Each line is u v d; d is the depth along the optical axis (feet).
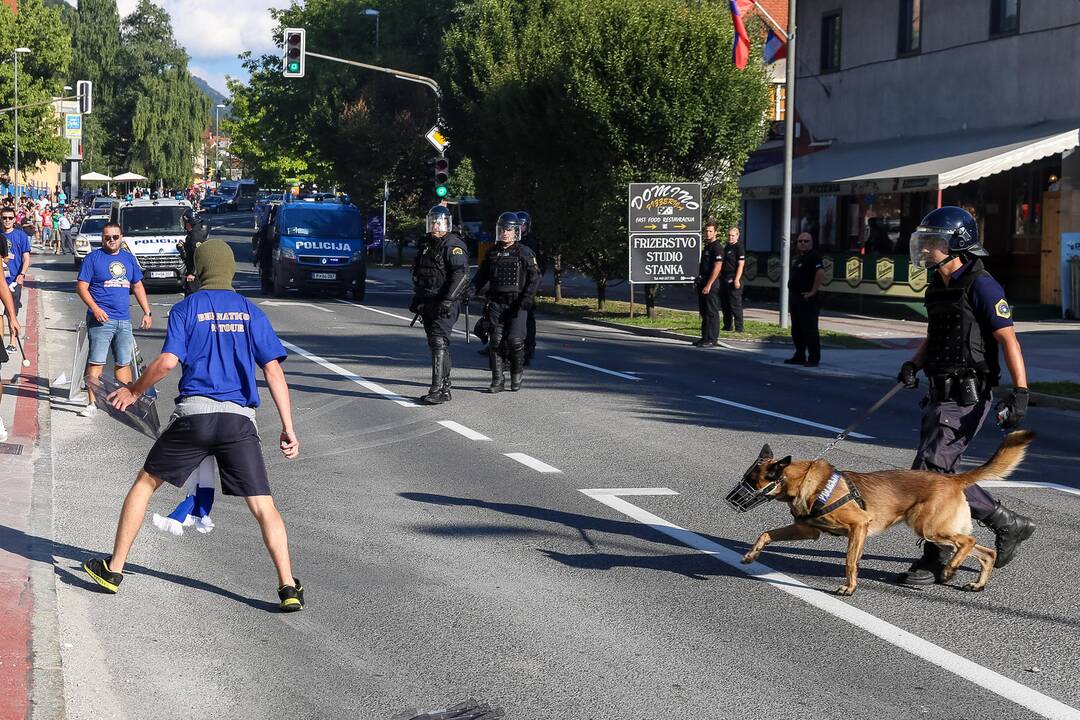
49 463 30.66
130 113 335.26
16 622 17.61
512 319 45.09
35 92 224.74
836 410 43.09
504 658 17.03
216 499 27.32
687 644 17.66
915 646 17.61
